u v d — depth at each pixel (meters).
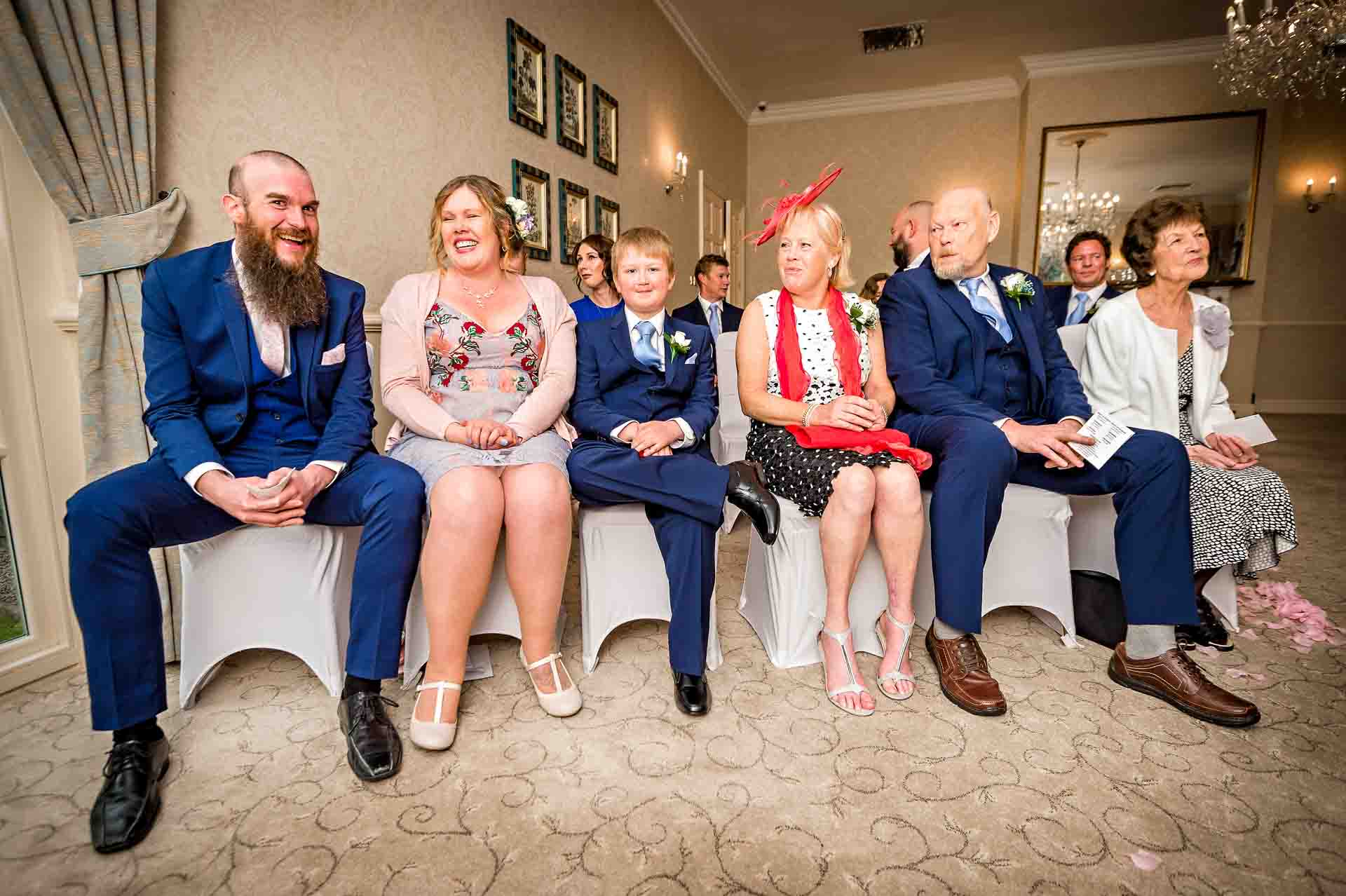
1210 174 6.52
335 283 1.64
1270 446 5.21
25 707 1.55
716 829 1.14
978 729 1.44
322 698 1.59
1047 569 1.81
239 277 1.48
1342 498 3.55
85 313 1.61
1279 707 1.51
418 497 1.39
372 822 1.16
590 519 1.69
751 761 1.33
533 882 1.03
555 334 1.77
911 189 7.54
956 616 1.54
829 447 1.64
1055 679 1.66
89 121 1.57
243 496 1.27
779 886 1.02
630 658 1.80
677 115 5.64
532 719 1.49
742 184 7.84
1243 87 4.27
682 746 1.38
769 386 1.85
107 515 1.22
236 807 1.20
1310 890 1.00
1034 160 6.82
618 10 4.50
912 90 7.33
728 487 1.66
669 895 1.00
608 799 1.22
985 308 1.91
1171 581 1.54
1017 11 5.63
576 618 2.08
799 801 1.21
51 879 1.03
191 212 1.84
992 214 1.87
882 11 5.56
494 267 1.68
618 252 1.81
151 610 1.27
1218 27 5.96
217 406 1.51
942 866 1.05
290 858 1.08
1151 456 1.55
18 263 1.60
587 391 1.81
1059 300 3.38
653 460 1.57
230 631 1.53
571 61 3.89
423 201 2.70
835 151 7.73
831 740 1.40
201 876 1.04
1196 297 1.99
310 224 1.47
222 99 1.91
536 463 1.51
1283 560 2.58
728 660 1.78
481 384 1.68
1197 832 1.12
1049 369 1.95
